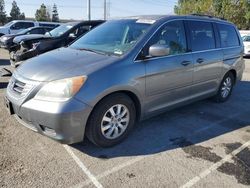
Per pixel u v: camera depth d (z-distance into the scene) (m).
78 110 3.54
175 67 4.68
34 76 3.74
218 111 5.86
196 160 3.87
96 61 3.98
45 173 3.45
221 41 5.96
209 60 5.47
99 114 3.80
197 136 4.61
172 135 4.61
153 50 4.16
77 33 8.96
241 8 31.27
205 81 5.52
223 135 4.70
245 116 5.63
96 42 4.77
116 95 3.94
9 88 4.04
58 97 3.52
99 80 3.71
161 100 4.62
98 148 4.06
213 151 4.14
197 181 3.42
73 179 3.37
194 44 5.18
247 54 16.58
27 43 8.97
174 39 4.80
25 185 3.22
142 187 3.27
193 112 5.71
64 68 3.80
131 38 4.46
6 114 5.11
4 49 17.19
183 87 4.98
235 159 3.94
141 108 4.32
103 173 3.50
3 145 4.01
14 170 3.47
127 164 3.71
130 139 4.39
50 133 3.63
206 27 5.58
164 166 3.70
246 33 17.16
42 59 4.25
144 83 4.22
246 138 4.62
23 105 3.66
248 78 9.52
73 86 3.55
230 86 6.55
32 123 3.71
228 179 3.48
